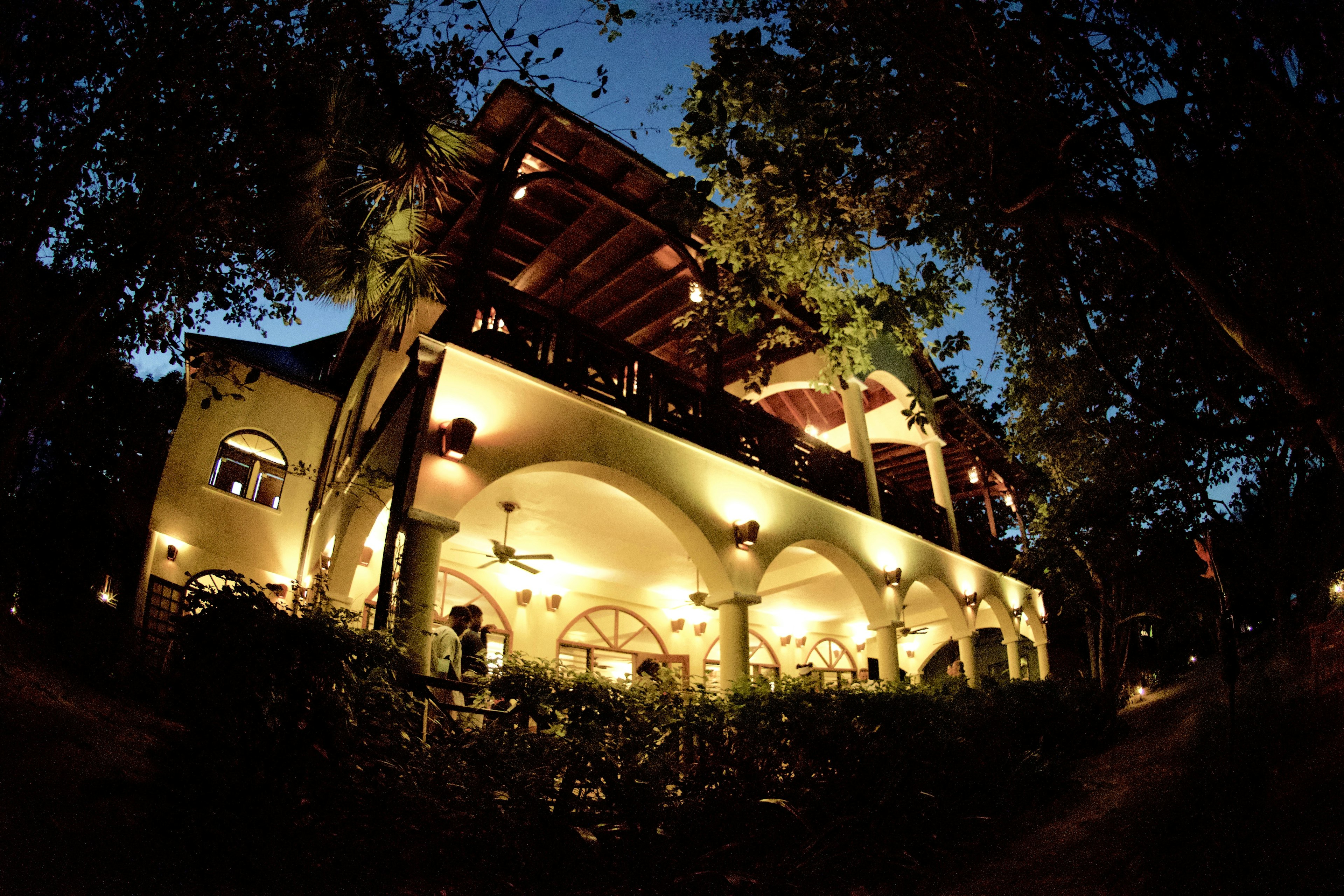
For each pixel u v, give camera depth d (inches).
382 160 267.4
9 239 199.2
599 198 383.2
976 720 347.9
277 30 249.1
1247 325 153.3
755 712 258.5
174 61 226.2
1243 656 427.8
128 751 204.5
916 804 276.4
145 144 239.0
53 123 216.8
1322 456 232.2
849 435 522.9
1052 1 173.6
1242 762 216.7
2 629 267.6
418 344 287.4
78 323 217.0
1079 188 193.6
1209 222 172.9
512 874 198.5
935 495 584.1
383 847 185.2
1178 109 166.9
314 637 187.9
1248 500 384.2
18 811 151.3
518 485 369.4
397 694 202.7
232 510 437.1
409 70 261.4
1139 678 615.5
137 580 378.9
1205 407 247.9
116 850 150.9
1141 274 225.5
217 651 181.2
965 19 189.8
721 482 376.2
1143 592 500.1
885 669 440.1
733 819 241.3
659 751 234.8
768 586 524.1
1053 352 334.6
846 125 222.5
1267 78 143.2
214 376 435.8
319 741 185.5
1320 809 179.3
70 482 355.6
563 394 321.1
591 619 502.9
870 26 208.7
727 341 507.5
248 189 262.8
